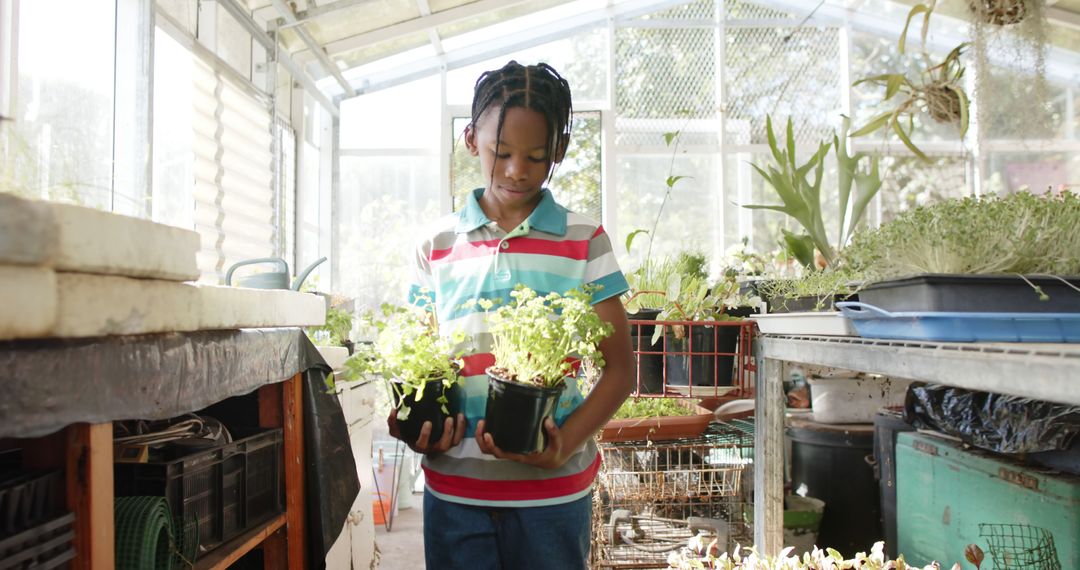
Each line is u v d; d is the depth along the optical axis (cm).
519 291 106
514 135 105
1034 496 152
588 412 108
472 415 112
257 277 196
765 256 313
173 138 260
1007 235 122
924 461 192
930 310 106
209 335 102
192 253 90
